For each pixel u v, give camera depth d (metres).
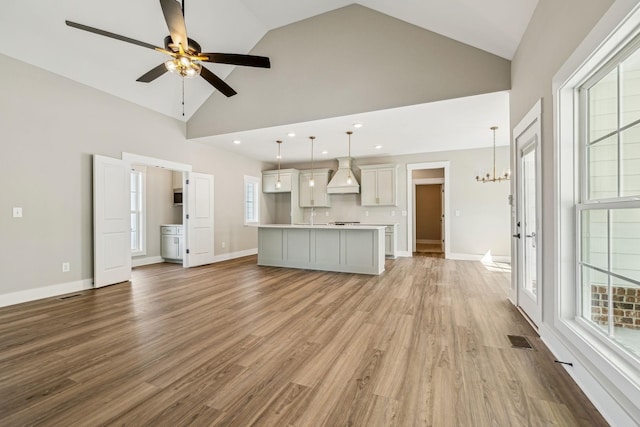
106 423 1.41
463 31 3.25
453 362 1.97
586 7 1.60
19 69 3.30
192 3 3.58
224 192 6.40
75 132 3.81
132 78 4.14
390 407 1.52
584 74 1.75
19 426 1.39
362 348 2.18
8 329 2.55
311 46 4.27
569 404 1.53
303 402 1.57
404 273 4.88
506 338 2.34
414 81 3.70
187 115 5.27
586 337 1.68
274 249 5.59
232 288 3.93
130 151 4.46
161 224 6.25
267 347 2.21
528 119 2.59
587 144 1.86
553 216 2.06
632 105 1.49
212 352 2.13
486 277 4.55
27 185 3.37
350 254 4.95
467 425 1.39
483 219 6.16
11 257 3.25
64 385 1.73
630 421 1.25
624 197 1.50
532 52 2.52
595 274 1.80
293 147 6.14
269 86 4.57
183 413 1.48
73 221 3.79
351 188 6.96
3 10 2.90
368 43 3.94
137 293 3.71
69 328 2.58
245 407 1.53
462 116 4.14
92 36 3.44
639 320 1.50
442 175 8.26
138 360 2.02
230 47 4.43
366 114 4.05
